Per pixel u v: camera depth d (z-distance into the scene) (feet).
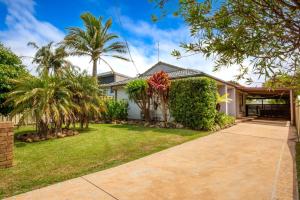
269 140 24.39
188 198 10.13
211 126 31.96
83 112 30.66
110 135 27.96
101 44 63.41
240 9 4.88
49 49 79.97
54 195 10.55
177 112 35.45
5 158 14.61
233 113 53.16
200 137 26.02
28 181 12.30
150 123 39.24
